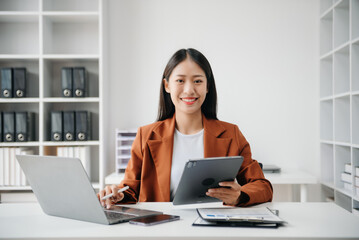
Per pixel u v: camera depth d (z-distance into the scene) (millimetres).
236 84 3156
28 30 3104
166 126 1646
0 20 3010
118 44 3150
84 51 3127
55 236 1001
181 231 1031
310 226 1085
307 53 3156
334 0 2801
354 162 2523
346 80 2787
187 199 1224
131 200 1462
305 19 3158
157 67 3160
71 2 3111
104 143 2947
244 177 1555
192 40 3164
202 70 1511
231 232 1017
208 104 1673
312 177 2621
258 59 3160
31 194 2748
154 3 3164
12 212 1327
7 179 2758
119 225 1106
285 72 3160
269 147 3148
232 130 1650
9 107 3080
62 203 1187
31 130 2941
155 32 3160
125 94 3148
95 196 1082
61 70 2930
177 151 1610
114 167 3121
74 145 2994
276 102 3154
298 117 3156
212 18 3164
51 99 2809
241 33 3162
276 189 3150
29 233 1034
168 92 1644
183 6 3170
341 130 2801
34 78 3096
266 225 1072
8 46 3100
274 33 3164
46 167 1146
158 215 1202
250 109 3150
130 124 3143
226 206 1355
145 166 1588
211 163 1107
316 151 3152
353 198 2494
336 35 2777
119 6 3150
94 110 3119
